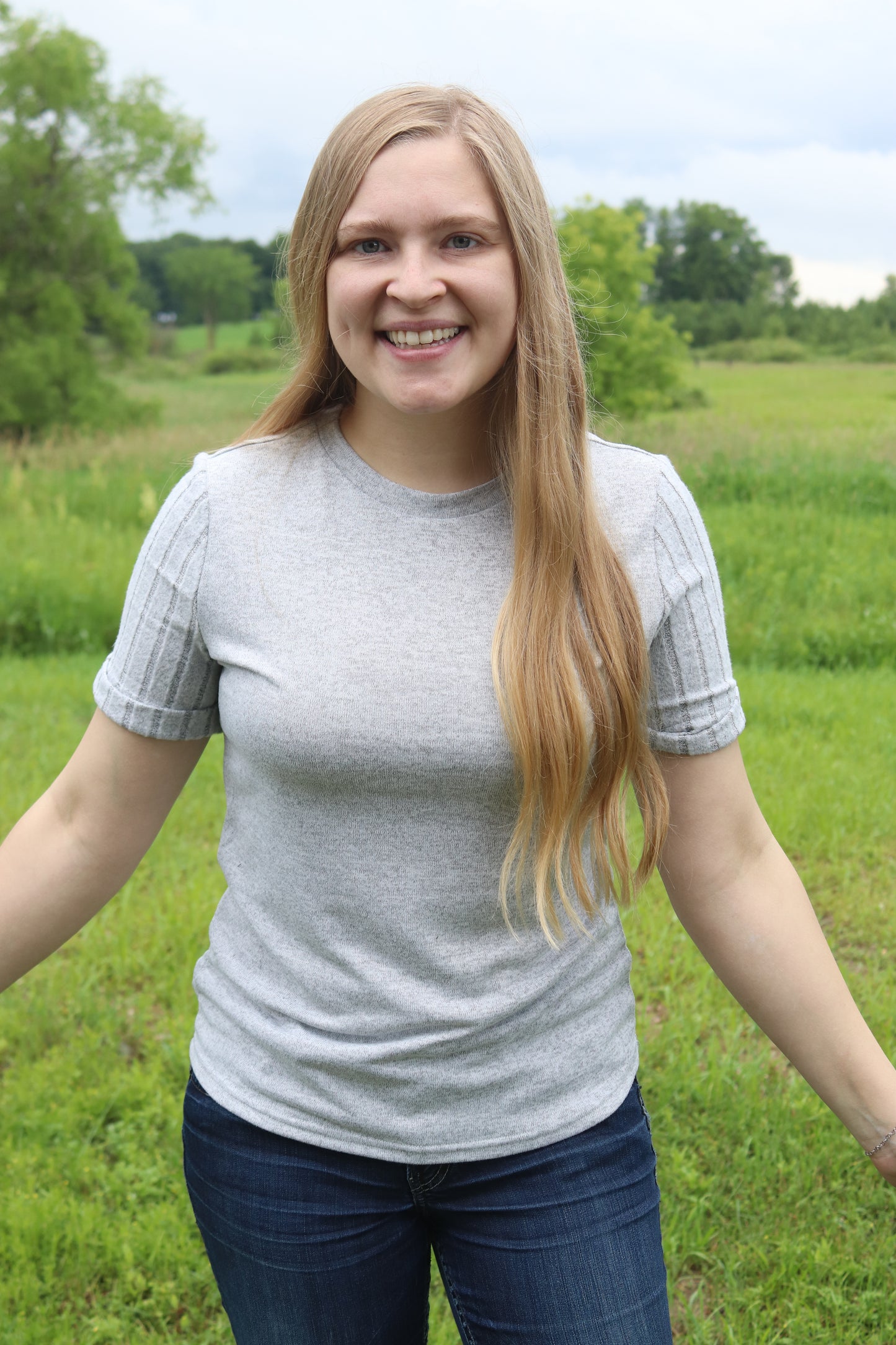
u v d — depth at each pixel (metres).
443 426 1.38
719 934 1.46
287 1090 1.38
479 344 1.31
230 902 1.46
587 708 1.31
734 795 1.43
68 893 1.48
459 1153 1.35
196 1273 2.54
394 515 1.35
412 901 1.32
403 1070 1.33
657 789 1.39
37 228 23.14
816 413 17.70
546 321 1.31
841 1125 2.91
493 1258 1.36
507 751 1.28
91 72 22.44
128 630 1.40
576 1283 1.33
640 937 3.85
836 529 10.55
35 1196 2.69
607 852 1.42
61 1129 2.96
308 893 1.35
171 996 3.57
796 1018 1.45
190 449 17.52
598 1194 1.37
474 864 1.32
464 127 1.28
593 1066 1.41
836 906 4.12
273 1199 1.38
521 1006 1.35
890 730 6.11
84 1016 3.49
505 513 1.37
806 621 8.64
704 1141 2.87
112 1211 2.73
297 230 1.38
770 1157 2.78
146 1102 3.07
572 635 1.31
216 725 1.47
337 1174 1.37
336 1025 1.35
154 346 40.38
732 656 8.38
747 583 9.48
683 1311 2.42
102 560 10.50
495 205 1.29
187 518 1.37
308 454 1.41
